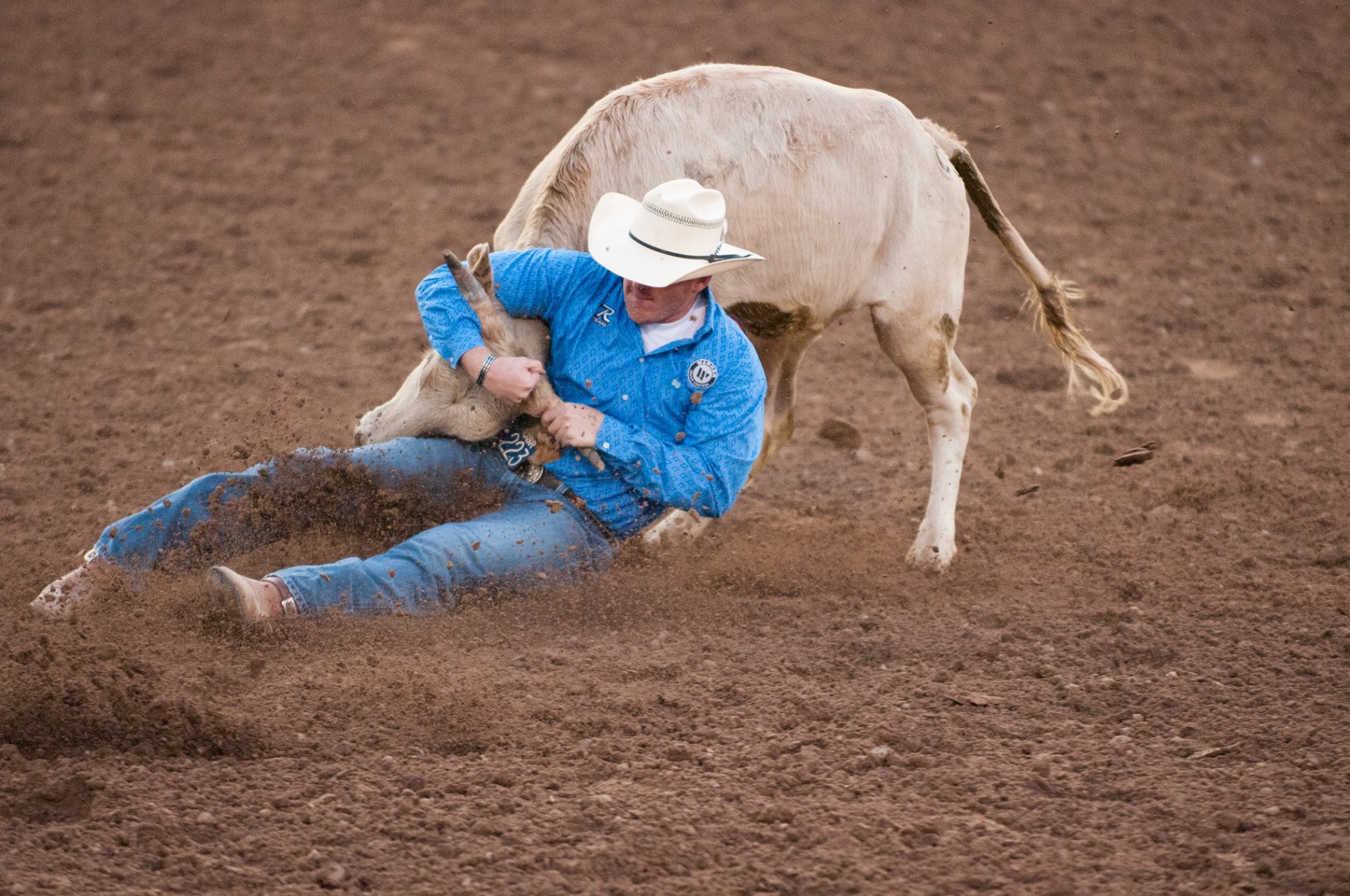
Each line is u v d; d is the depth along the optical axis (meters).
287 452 15.99
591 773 12.52
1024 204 36.16
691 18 48.19
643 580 16.98
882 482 21.92
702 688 14.44
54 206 34.34
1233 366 27.38
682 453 14.95
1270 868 10.95
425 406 15.45
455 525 15.31
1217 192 37.09
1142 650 15.55
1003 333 29.45
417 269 31.64
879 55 45.12
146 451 21.80
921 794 12.27
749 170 16.64
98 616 14.70
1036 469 22.36
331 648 14.54
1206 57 45.62
